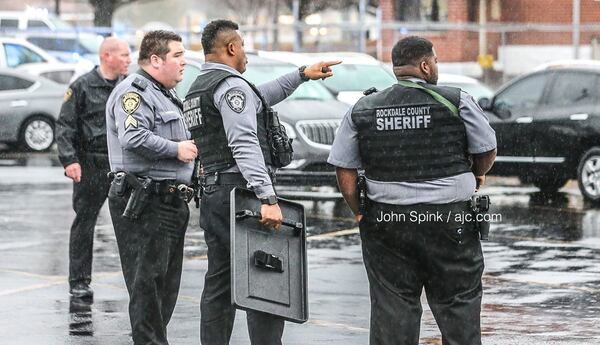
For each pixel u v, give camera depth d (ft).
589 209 123.13
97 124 74.84
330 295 77.46
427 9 289.94
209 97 55.16
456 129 51.90
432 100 51.85
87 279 77.05
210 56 56.24
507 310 73.10
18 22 246.06
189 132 59.11
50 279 83.25
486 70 283.18
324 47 298.15
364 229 53.72
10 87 187.93
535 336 65.92
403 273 53.21
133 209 57.72
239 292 52.65
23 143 187.73
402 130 52.08
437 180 52.03
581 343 64.18
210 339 57.52
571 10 285.84
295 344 63.93
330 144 130.31
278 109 130.82
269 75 139.95
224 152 55.52
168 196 58.13
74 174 74.69
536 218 115.75
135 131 57.11
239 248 52.95
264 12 343.67
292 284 54.29
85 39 231.50
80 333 66.64
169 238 58.59
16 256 92.99
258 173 53.78
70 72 203.51
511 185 147.74
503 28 223.10
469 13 287.07
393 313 53.11
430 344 64.59
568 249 96.78
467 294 53.01
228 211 55.62
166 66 58.49
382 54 280.10
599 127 126.00
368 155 52.75
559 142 129.18
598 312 72.38
